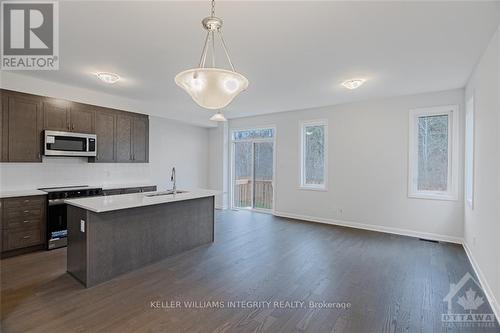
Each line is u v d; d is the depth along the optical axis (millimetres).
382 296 2586
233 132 7207
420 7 2049
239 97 4836
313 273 3090
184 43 2686
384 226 4898
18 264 3268
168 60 3123
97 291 2633
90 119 4484
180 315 2236
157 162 6172
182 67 3346
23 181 4004
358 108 5152
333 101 5148
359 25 2324
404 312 2318
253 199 6895
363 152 5113
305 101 5141
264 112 6223
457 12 2111
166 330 2037
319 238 4473
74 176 4594
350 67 3316
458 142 4219
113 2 2000
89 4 2029
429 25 2312
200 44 2707
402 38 2557
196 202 4023
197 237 4035
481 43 2637
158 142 6191
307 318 2215
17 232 3525
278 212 6266
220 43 2672
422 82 3910
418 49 2793
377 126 4953
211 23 1794
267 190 6648
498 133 2297
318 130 5785
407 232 4672
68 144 4160
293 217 6023
